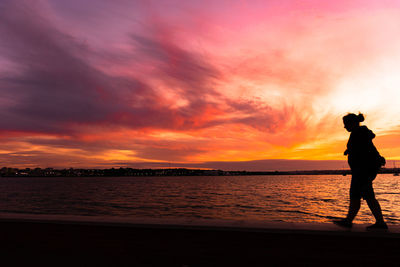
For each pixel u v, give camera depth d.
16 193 62.03
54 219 3.48
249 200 38.03
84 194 57.16
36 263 2.33
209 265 2.21
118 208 29.52
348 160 3.17
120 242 2.78
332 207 27.92
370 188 2.92
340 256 2.30
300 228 2.87
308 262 2.21
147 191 67.50
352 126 3.23
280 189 69.94
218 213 23.94
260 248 2.52
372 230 2.74
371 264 2.15
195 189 75.56
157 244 2.70
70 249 2.63
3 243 2.80
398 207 25.86
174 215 22.86
